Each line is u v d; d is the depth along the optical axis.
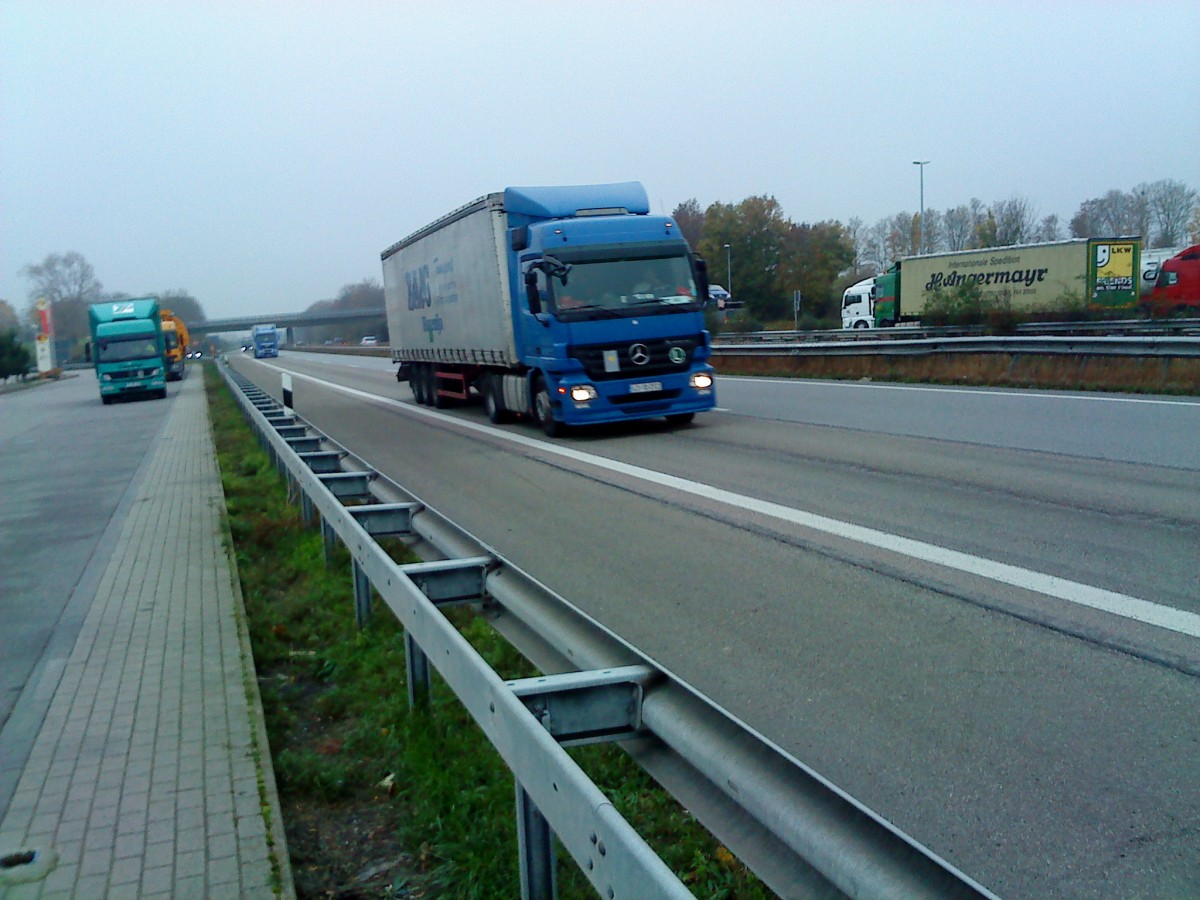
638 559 7.71
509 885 3.59
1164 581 6.09
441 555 6.19
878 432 13.78
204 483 14.78
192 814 4.23
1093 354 18.41
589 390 15.02
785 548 7.69
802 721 4.49
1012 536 7.45
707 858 3.61
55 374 83.00
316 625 7.16
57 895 3.62
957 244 87.75
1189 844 3.31
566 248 15.15
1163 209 74.81
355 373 51.12
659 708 3.29
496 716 3.41
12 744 5.09
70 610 7.80
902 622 5.73
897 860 2.19
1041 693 4.58
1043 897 3.08
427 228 22.52
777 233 67.94
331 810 4.45
